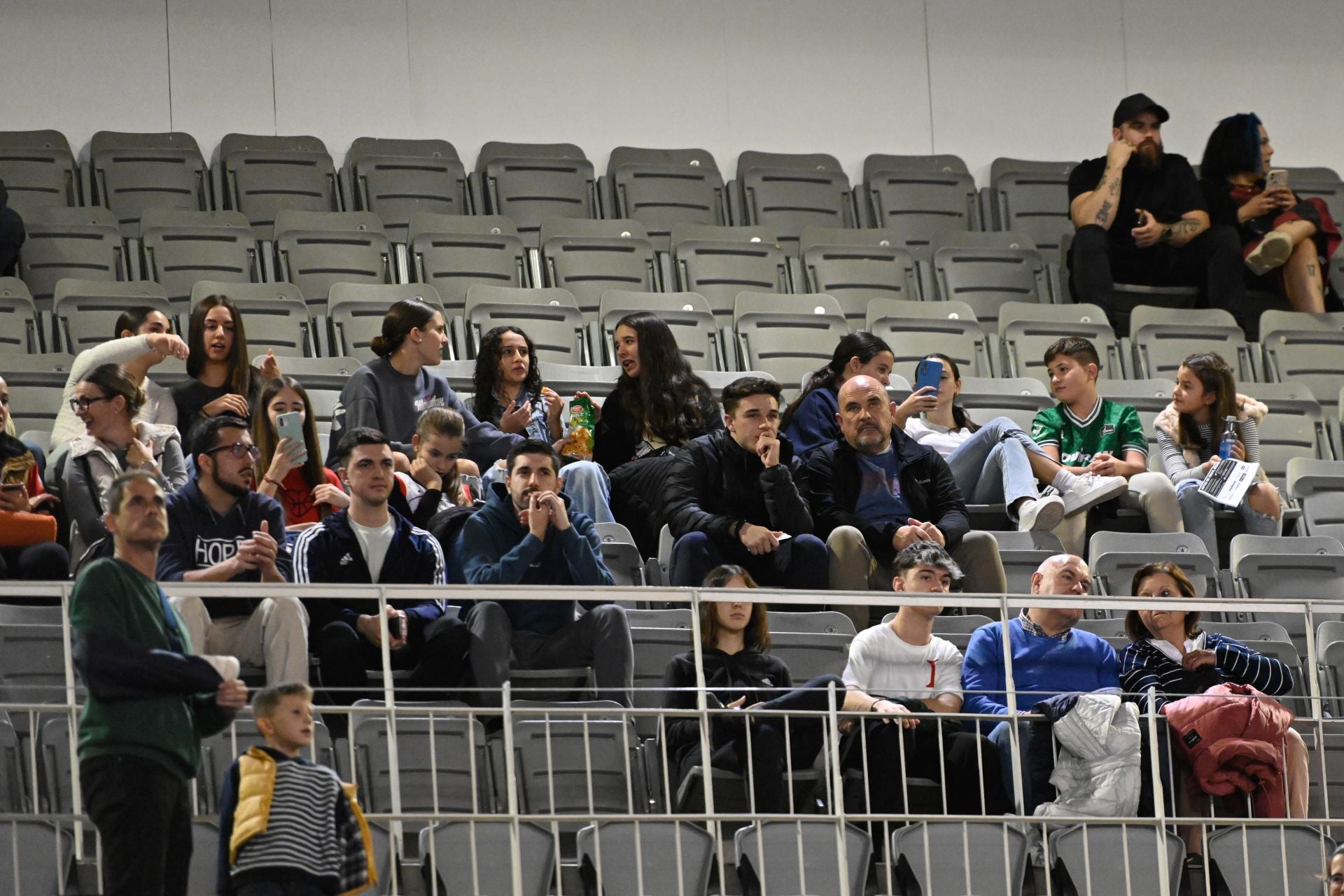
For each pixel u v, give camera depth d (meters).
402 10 36.69
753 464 23.05
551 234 33.31
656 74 37.69
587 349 30.62
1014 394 29.45
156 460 22.19
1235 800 19.64
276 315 29.59
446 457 22.69
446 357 30.05
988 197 37.25
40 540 20.61
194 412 24.05
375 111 36.25
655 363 25.09
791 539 22.22
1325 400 32.78
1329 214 35.69
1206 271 34.09
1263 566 25.34
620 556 22.91
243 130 35.62
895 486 23.61
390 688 17.28
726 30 38.19
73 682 17.50
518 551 20.03
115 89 35.19
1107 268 33.88
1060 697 19.58
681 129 37.62
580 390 28.55
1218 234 34.22
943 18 39.19
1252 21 39.97
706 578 20.11
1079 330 32.25
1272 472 30.17
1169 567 21.16
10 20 34.88
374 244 32.38
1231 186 35.25
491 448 24.31
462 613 20.22
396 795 17.09
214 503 19.67
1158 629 20.98
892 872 18.61
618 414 25.20
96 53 35.19
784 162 36.78
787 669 19.97
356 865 15.22
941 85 38.94
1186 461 27.34
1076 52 39.59
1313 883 19.31
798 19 38.56
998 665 20.70
